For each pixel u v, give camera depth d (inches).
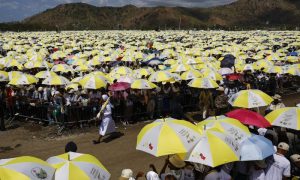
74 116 634.2
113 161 482.0
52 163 255.4
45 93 685.3
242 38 2938.0
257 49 1621.6
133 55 1250.6
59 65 925.8
